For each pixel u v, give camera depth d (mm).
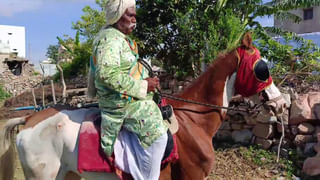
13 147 3178
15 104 13422
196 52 9250
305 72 7293
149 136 2852
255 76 3260
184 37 9188
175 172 3152
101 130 2887
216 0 9609
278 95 3330
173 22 9531
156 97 3188
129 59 2836
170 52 9742
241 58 3309
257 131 6129
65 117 3033
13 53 29672
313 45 9305
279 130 5871
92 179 3033
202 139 3221
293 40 11461
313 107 5652
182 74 9547
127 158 2900
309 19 21344
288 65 8266
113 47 2707
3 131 3135
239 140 6418
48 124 2998
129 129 2900
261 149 5922
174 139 3057
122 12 2814
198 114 3344
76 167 2939
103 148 2850
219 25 8484
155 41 9617
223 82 3363
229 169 5504
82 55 21125
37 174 2961
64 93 10070
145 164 2908
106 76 2650
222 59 3393
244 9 10930
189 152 3150
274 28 11898
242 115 6344
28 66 29828
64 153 2959
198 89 3424
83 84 18156
